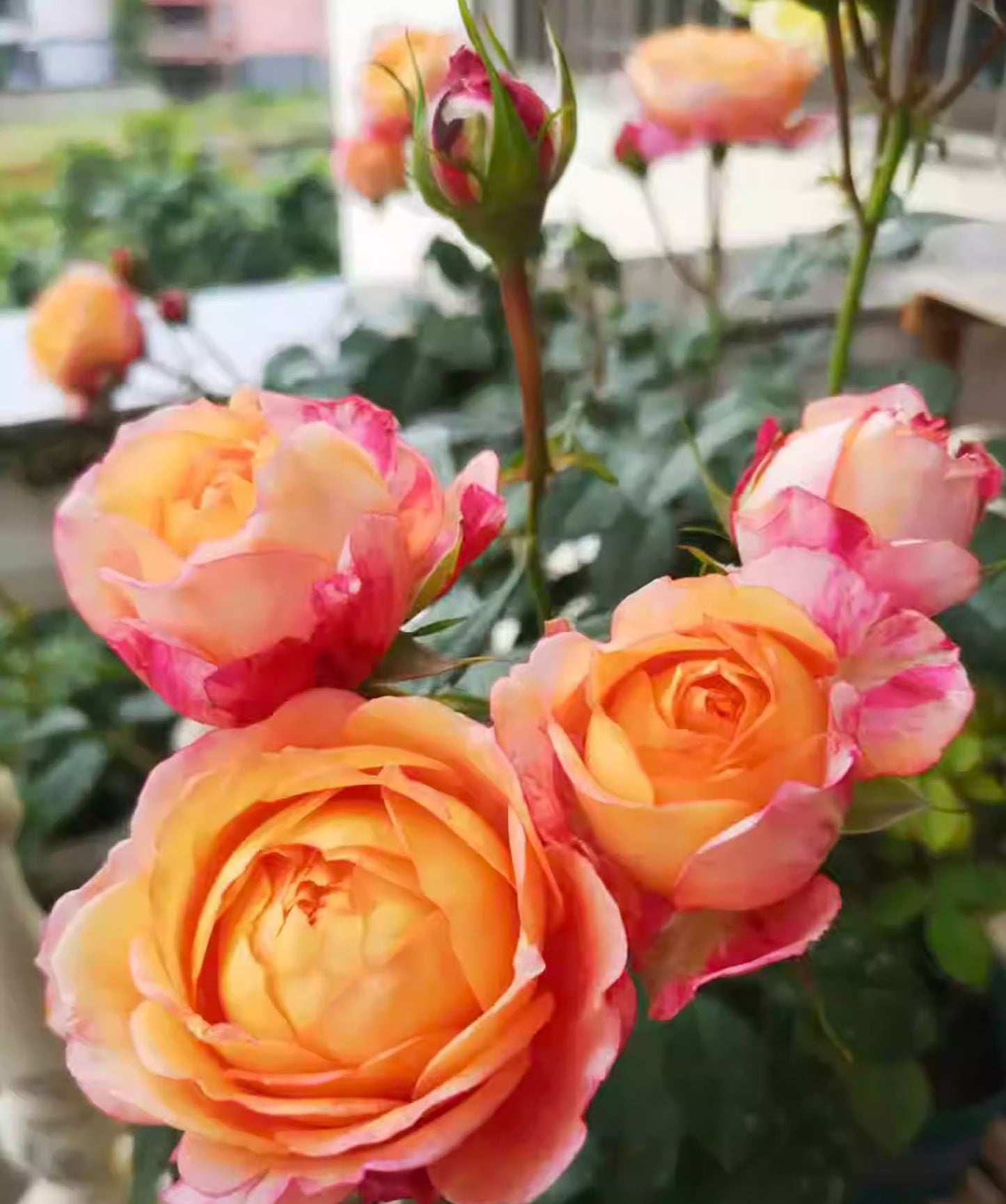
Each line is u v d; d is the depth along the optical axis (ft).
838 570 0.47
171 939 0.44
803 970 0.65
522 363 0.70
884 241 1.24
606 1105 0.78
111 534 0.51
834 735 0.44
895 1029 0.86
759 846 0.42
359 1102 0.41
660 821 0.43
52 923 0.49
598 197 2.16
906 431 0.54
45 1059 0.81
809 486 0.55
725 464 1.06
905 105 0.87
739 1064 0.80
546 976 0.45
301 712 0.48
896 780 0.50
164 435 0.55
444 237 1.63
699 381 1.37
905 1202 1.05
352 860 0.44
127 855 0.49
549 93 1.75
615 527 1.02
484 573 1.03
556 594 1.11
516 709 0.47
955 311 1.42
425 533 0.56
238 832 0.47
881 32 0.85
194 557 0.47
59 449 1.65
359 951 0.42
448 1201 0.45
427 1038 0.42
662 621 0.47
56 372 1.44
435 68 1.25
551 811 0.46
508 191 0.62
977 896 0.89
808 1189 0.85
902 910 0.89
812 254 1.33
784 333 1.49
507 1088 0.42
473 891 0.43
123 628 0.50
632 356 1.40
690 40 1.16
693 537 1.05
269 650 0.49
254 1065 0.43
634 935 0.46
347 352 1.50
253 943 0.44
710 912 0.46
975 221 1.22
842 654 0.48
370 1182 0.41
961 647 0.88
